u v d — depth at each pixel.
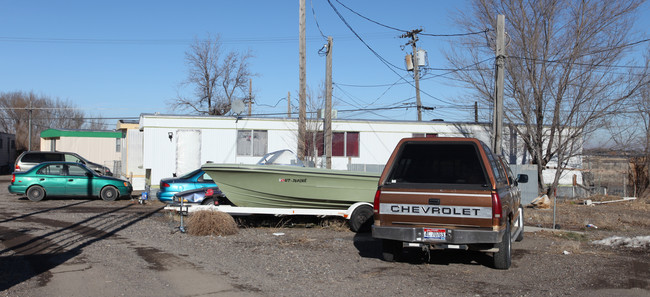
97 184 18.69
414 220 7.65
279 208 11.95
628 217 15.27
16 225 11.99
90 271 7.38
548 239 11.05
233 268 7.70
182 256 8.53
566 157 22.14
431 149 7.96
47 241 9.82
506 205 7.81
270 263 8.10
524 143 24.23
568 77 21.06
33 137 63.53
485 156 7.62
